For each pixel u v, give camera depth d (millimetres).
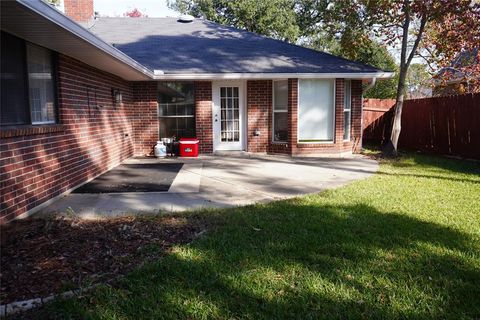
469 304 2906
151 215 5254
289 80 11555
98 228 4707
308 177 8297
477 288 3135
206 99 12055
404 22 11633
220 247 4008
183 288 3162
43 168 5859
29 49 5707
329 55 13109
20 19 4316
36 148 5668
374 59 21969
